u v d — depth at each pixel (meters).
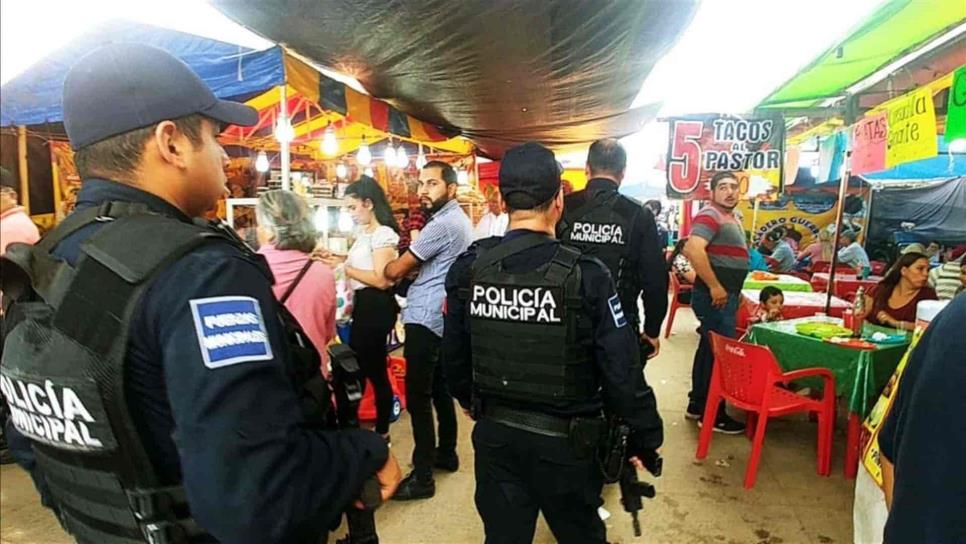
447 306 1.80
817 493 2.81
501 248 1.60
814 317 3.86
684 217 8.62
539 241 1.58
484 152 10.38
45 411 0.75
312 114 5.52
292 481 0.72
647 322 2.71
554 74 4.26
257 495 0.67
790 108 5.07
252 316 0.75
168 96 0.81
